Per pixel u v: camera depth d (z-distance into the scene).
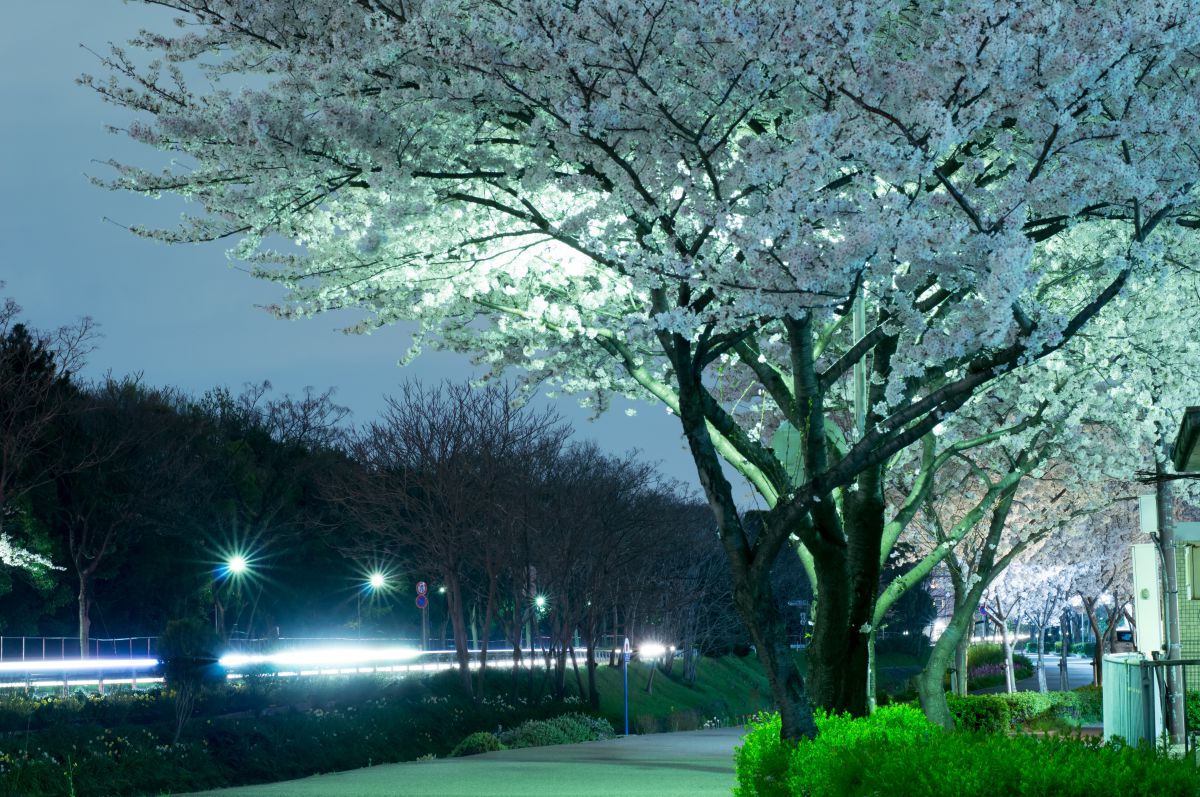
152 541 50.94
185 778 24.00
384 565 58.91
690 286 10.13
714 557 57.16
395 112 10.63
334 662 42.06
